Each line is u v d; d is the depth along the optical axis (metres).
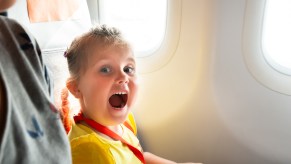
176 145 1.35
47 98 0.45
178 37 1.20
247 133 1.19
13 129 0.37
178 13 1.17
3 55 0.41
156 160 1.15
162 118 1.33
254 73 1.12
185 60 1.21
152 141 1.40
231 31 1.10
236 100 1.17
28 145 0.39
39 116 0.43
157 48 1.27
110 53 0.82
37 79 0.45
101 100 0.83
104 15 1.41
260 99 1.14
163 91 1.29
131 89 0.87
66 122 0.97
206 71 1.18
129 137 1.00
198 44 1.17
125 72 0.87
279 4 1.04
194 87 1.22
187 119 1.28
